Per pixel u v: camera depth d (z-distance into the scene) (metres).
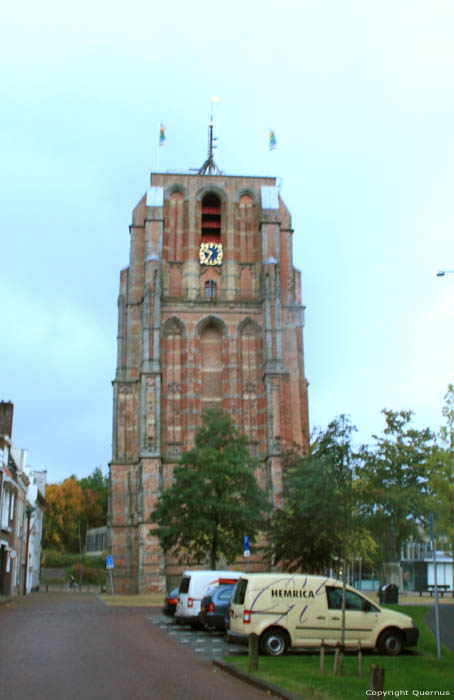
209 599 32.22
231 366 85.19
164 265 89.50
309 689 17.42
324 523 43.22
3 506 60.38
